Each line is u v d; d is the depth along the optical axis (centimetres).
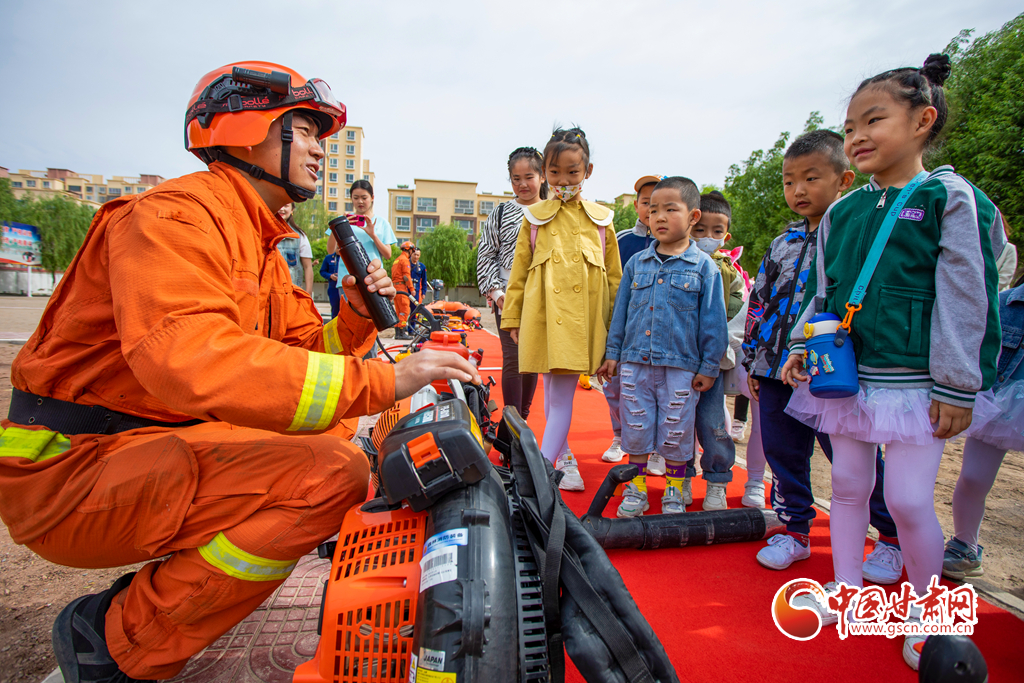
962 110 1171
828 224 203
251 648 167
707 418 283
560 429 283
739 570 222
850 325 171
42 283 4697
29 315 1597
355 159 9569
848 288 176
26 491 115
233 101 133
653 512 280
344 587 111
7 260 4372
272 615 186
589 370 277
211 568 119
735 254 367
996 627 183
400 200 7588
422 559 108
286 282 167
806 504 231
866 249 174
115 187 10356
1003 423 197
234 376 103
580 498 294
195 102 137
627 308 282
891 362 163
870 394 168
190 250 112
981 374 151
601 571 116
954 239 157
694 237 353
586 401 563
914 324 162
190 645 123
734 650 171
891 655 171
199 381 100
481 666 94
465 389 224
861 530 187
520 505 129
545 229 284
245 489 121
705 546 243
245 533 120
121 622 123
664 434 265
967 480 213
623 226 3906
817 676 160
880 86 173
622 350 279
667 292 263
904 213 166
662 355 259
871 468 183
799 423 233
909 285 164
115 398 127
